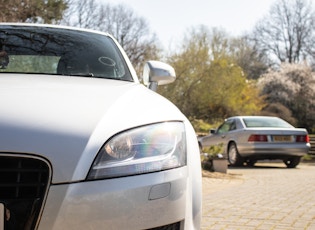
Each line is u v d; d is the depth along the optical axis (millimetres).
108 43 3848
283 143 13031
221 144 11969
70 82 2814
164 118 2445
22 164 2023
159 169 2238
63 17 17031
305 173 11336
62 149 2062
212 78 34906
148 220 2156
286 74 44156
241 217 5117
